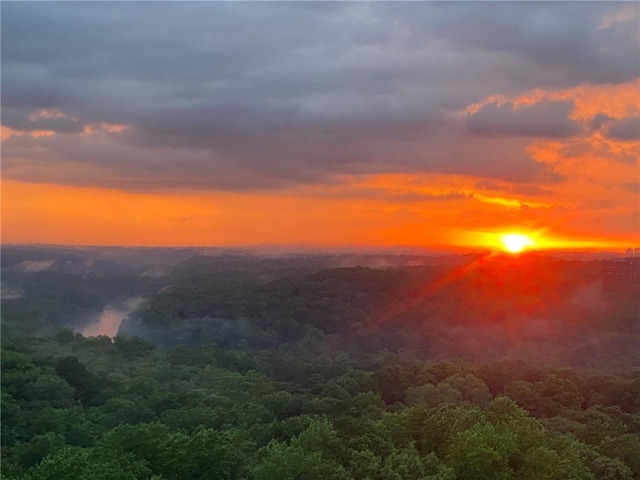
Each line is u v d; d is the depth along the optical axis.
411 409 52.94
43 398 85.69
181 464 44.62
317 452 41.88
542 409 78.69
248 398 83.31
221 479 46.16
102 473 40.44
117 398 84.62
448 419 49.94
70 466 41.34
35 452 59.66
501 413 50.34
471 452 41.09
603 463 50.12
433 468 42.28
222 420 70.00
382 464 42.91
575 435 61.22
